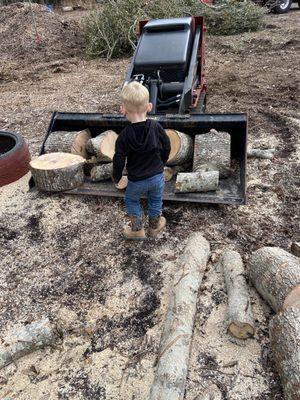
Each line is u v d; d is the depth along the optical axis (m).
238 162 4.45
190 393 2.32
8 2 15.52
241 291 2.77
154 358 2.54
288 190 4.16
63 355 2.62
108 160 4.29
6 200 4.29
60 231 3.81
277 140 5.23
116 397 2.35
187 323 2.56
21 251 3.58
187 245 3.31
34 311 2.97
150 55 4.77
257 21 11.30
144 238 3.60
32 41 10.55
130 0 9.90
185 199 3.88
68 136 4.47
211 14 10.98
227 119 4.18
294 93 6.73
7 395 2.40
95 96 7.22
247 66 8.33
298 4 15.26
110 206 4.10
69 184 4.18
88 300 3.04
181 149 4.15
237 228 3.66
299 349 2.13
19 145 4.63
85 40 10.79
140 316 2.87
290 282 2.52
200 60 5.52
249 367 2.44
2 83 8.41
